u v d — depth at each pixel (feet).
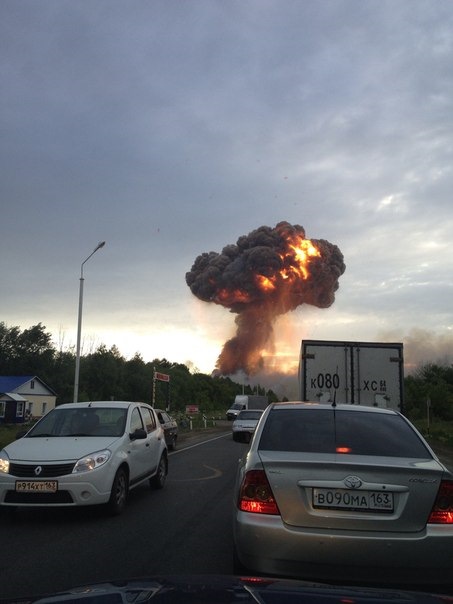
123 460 28.99
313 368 47.29
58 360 268.41
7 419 200.34
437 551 14.35
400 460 16.02
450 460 63.87
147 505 31.71
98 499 26.58
